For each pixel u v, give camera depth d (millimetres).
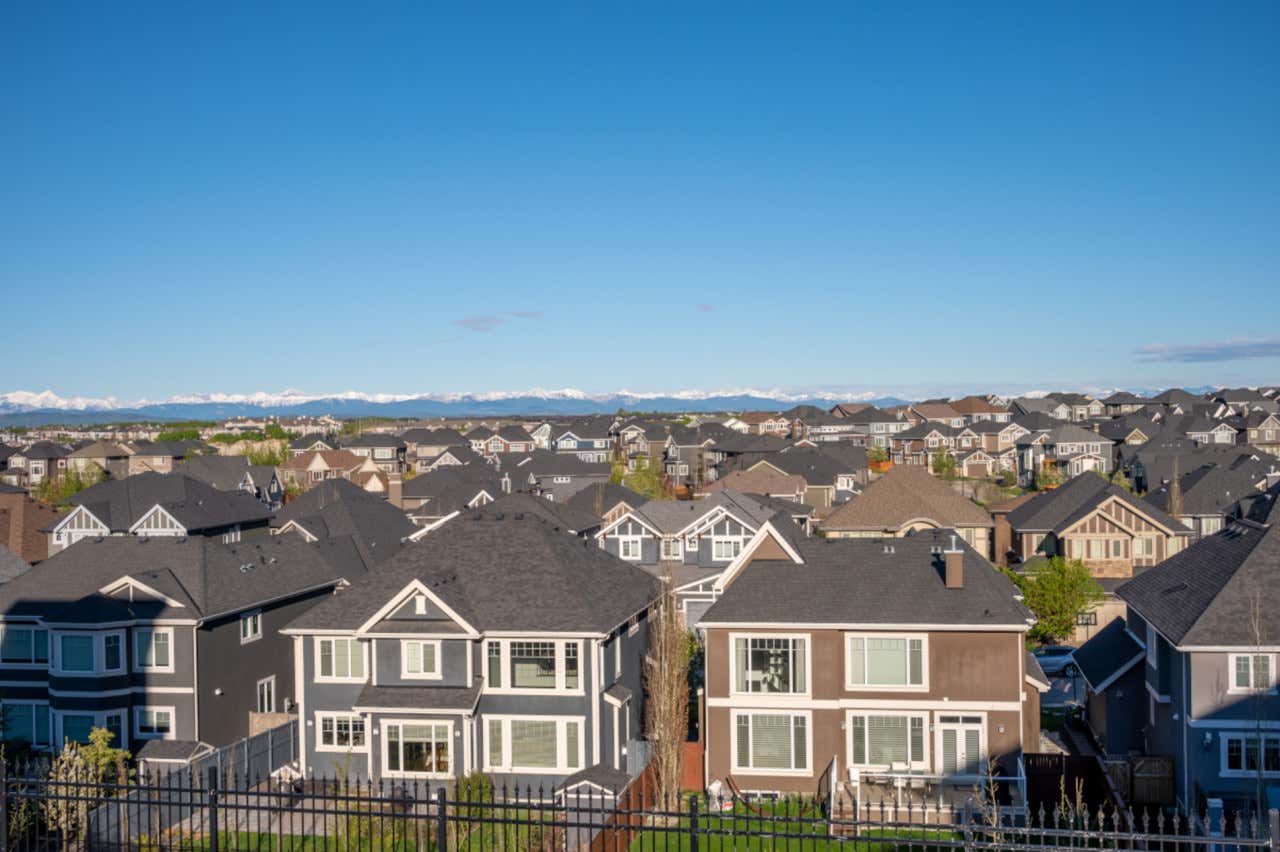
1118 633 38906
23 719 39688
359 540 56250
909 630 32625
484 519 38688
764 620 33062
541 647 33531
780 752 33281
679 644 33156
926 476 77812
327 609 35031
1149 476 97625
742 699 33438
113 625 37719
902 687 32719
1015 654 32156
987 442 157375
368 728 32812
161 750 32812
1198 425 139625
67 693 37562
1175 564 36406
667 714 31656
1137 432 133000
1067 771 32344
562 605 34156
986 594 33188
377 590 35562
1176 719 31547
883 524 73188
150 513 71438
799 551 36250
